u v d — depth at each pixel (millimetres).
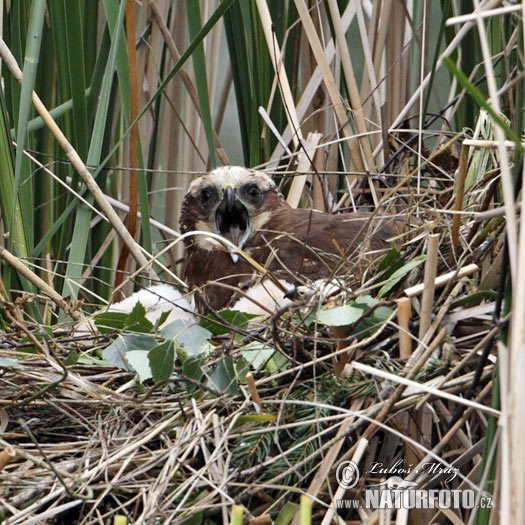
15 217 6008
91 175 6129
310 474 4367
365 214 6520
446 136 6922
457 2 7125
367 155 6930
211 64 7688
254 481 4223
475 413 4570
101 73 6500
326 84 6754
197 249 7152
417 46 7145
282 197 7074
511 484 3076
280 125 7438
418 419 4480
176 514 4020
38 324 5477
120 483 4184
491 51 6035
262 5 6707
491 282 4691
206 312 5938
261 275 5668
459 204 4949
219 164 8508
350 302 4766
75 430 4762
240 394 4656
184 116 7777
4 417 4586
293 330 4617
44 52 6750
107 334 5309
